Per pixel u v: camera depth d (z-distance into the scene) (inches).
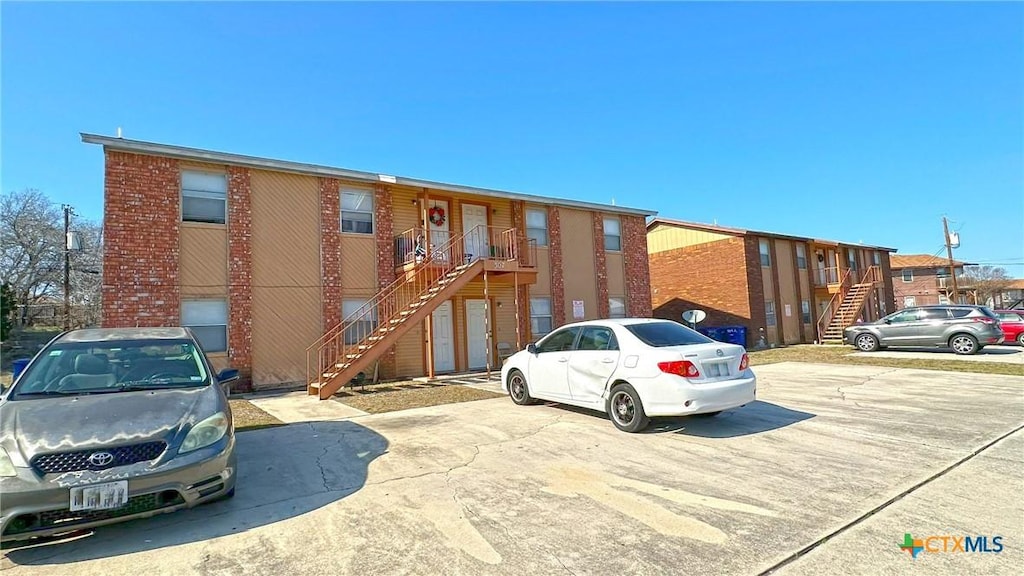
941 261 2003.0
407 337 586.2
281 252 512.1
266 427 306.5
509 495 177.9
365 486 192.2
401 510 167.5
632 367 265.1
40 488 136.6
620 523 151.9
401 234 586.2
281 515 166.2
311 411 361.7
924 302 1982.0
